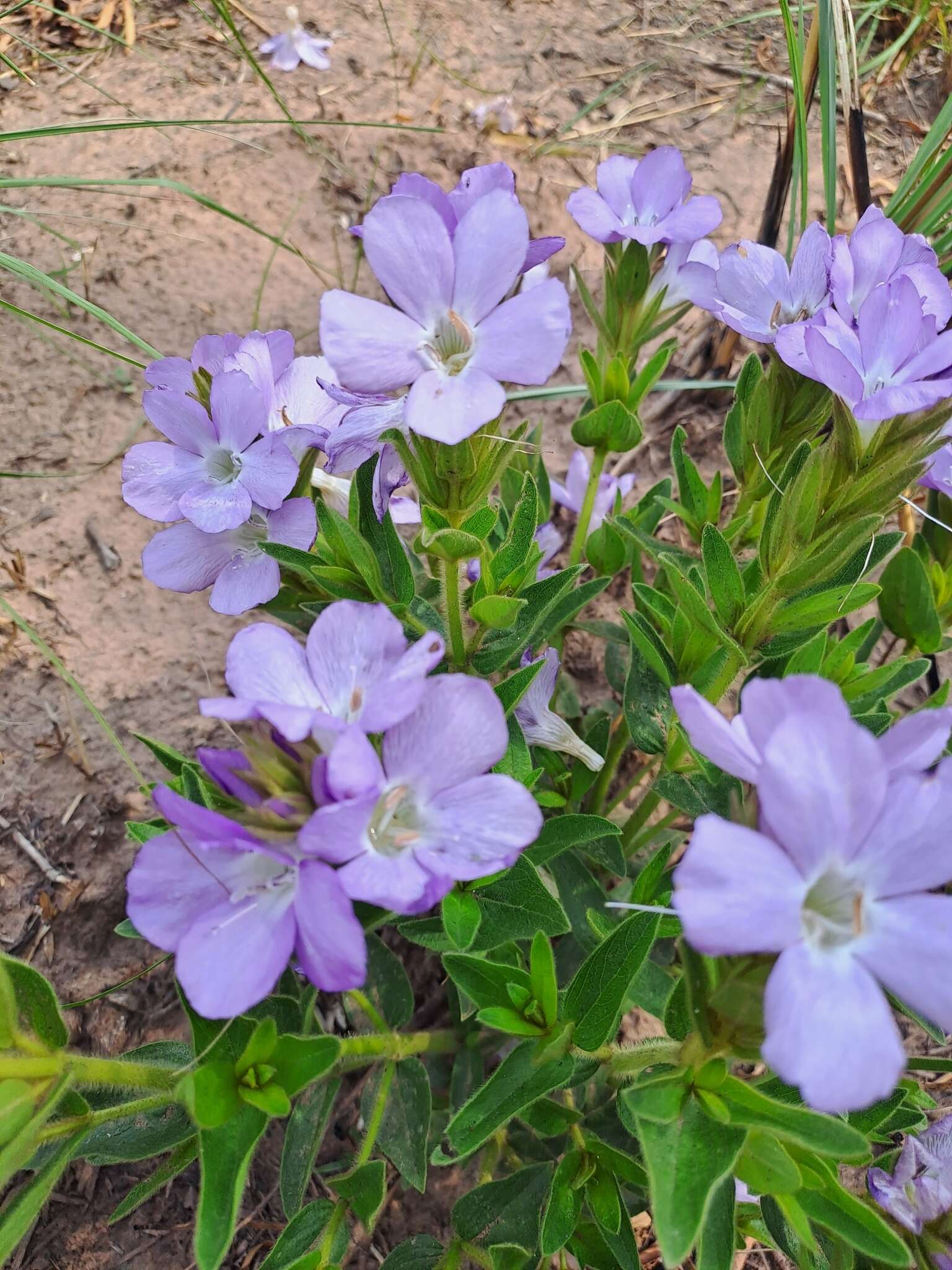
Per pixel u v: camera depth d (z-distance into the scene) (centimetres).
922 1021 23
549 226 43
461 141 46
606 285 26
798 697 12
